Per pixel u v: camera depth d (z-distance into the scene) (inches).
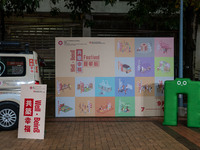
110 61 323.3
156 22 549.6
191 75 405.7
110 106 323.6
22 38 537.3
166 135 234.5
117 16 553.0
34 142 211.5
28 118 223.9
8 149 192.1
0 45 265.9
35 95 225.5
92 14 545.6
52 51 544.1
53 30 543.8
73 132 245.8
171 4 407.2
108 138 223.5
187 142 211.6
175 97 276.1
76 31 545.6
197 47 560.7
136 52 324.8
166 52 327.0
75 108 323.0
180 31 343.9
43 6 531.5
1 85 257.8
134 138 223.6
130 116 324.8
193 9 394.6
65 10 533.3
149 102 326.0
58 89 321.4
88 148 194.4
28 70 266.1
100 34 553.6
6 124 257.0
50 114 347.6
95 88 322.7
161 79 326.6
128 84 324.5
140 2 399.2
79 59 322.0
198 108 267.4
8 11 393.4
